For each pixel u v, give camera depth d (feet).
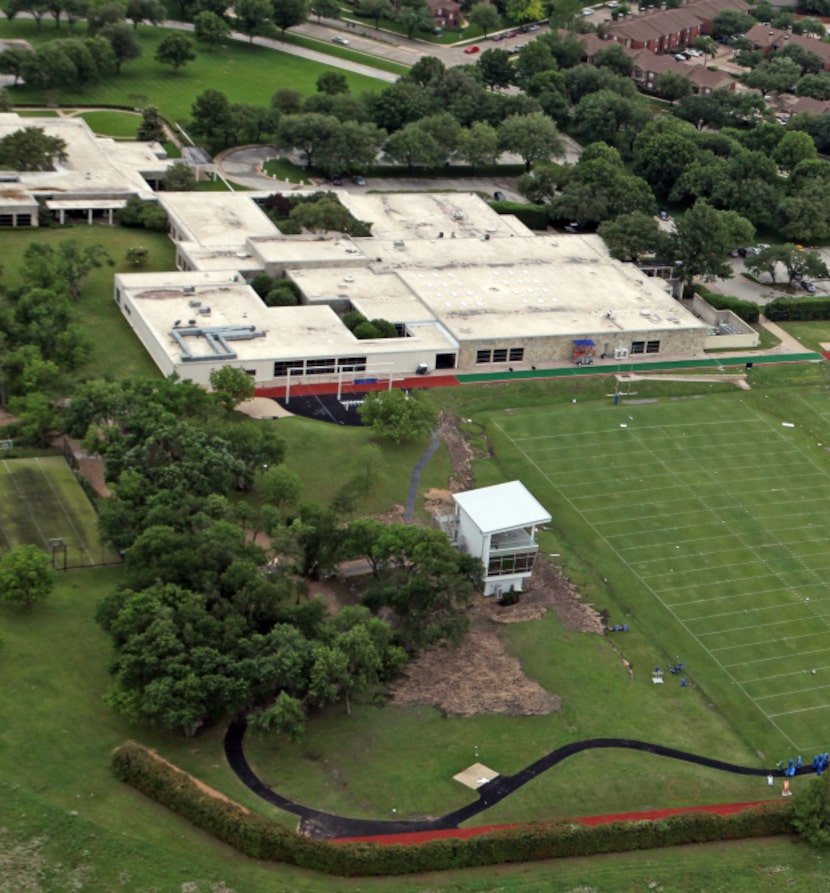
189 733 633.20
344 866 567.18
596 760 652.07
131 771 595.47
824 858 601.21
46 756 606.55
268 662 631.15
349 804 609.01
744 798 636.89
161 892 547.49
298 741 625.82
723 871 588.50
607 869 584.81
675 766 654.12
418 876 572.92
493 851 580.30
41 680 651.66
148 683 623.36
